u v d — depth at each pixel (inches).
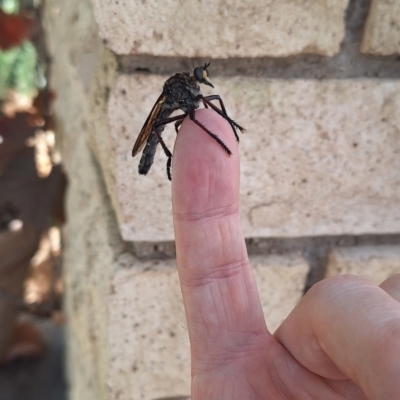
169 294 6.4
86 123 7.8
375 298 3.5
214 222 4.6
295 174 6.4
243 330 4.6
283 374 4.3
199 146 4.7
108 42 5.5
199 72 5.6
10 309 12.6
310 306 3.9
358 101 6.2
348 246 6.9
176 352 6.7
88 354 8.3
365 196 6.6
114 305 6.3
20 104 28.1
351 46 6.2
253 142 6.2
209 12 5.6
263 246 6.8
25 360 13.5
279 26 5.8
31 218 11.6
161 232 6.3
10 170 11.3
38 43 13.5
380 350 3.2
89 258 7.9
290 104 6.1
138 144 5.7
